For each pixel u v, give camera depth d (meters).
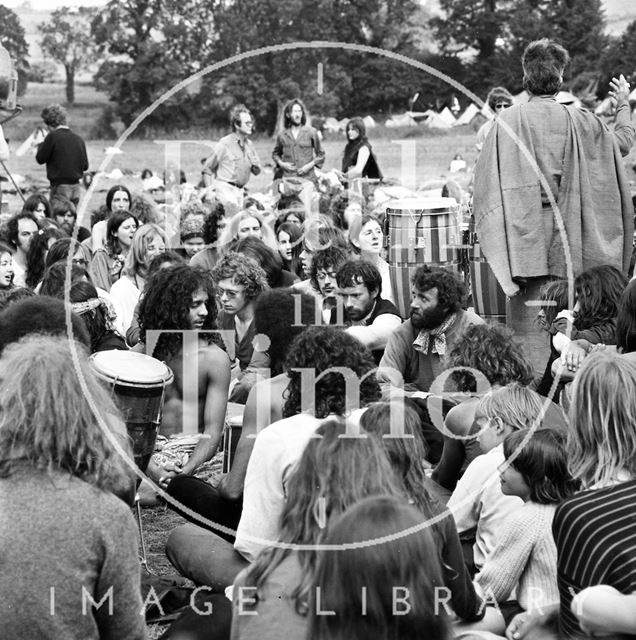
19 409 3.11
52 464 3.13
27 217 9.30
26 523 3.07
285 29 34.22
